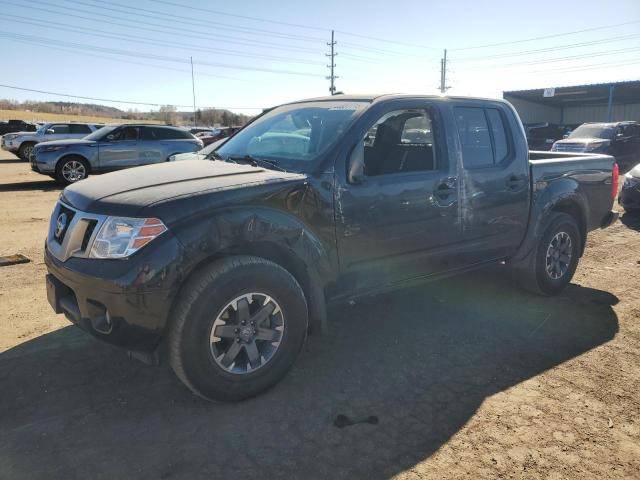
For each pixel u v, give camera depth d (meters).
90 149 13.59
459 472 2.56
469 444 2.78
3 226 8.03
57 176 13.38
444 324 4.36
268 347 3.18
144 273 2.72
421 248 3.90
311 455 2.67
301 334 3.29
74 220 3.02
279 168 3.49
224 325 2.96
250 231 3.01
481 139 4.32
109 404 3.08
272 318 3.16
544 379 3.46
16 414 2.96
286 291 3.15
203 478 2.48
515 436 2.85
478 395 3.26
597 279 5.66
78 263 2.89
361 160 3.49
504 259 4.71
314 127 3.76
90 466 2.55
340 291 3.58
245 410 3.05
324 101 4.14
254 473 2.53
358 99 3.89
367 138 3.93
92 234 2.88
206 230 2.87
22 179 15.20
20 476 2.47
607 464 2.63
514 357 3.78
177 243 2.79
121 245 2.78
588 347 3.96
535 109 43.06
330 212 3.36
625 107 41.50
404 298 4.96
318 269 3.33
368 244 3.58
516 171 4.48
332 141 3.47
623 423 2.99
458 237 4.12
